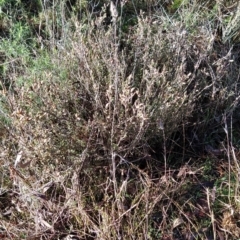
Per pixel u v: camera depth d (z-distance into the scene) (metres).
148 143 2.77
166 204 2.59
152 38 2.95
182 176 2.70
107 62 2.66
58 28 3.17
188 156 2.84
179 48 2.84
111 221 2.39
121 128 2.52
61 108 2.61
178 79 2.62
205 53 2.88
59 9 3.15
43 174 2.46
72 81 2.72
